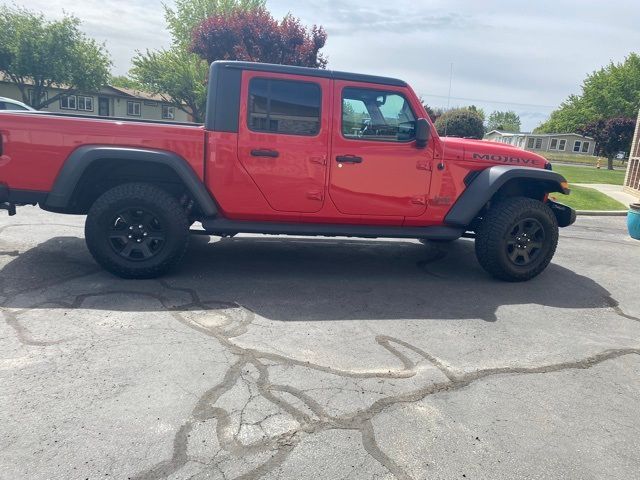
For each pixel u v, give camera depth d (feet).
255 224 15.64
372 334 12.40
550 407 9.51
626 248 25.57
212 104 14.75
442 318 13.79
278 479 7.15
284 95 14.97
